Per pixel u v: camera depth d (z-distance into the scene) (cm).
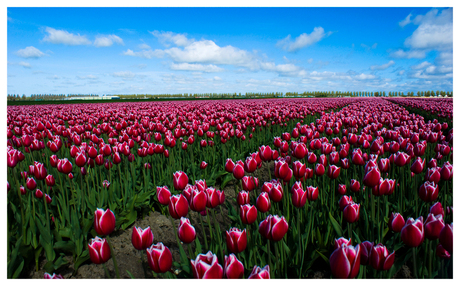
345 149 434
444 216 337
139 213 482
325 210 371
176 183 296
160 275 322
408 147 456
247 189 312
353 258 170
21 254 317
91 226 380
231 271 173
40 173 345
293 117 1254
